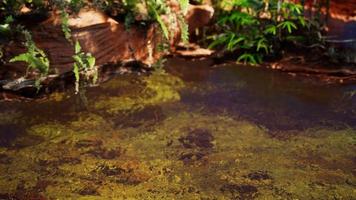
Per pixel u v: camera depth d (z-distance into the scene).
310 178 1.96
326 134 2.26
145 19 2.83
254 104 2.53
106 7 2.75
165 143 2.18
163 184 1.92
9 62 2.46
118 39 2.74
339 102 2.56
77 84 2.40
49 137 2.20
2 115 2.35
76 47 2.41
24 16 2.52
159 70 2.88
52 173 1.97
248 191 1.89
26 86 2.49
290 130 2.29
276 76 2.85
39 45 2.48
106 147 2.14
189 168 2.02
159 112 2.43
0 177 1.94
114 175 1.97
